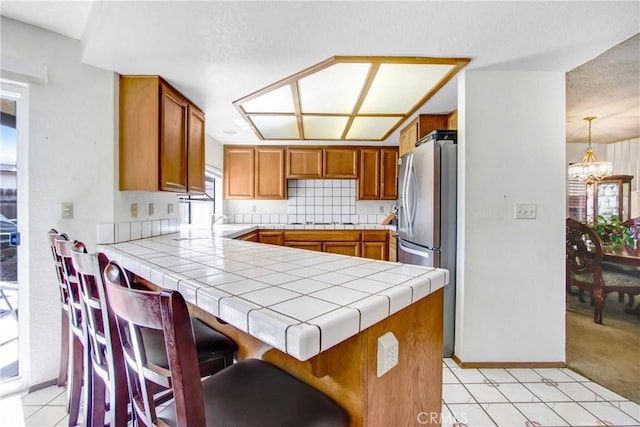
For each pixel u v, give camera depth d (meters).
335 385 0.83
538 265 2.06
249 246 1.83
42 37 1.71
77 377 1.44
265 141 3.97
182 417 0.56
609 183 4.18
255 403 0.78
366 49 1.66
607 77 2.43
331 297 0.79
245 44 1.60
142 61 1.79
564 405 1.64
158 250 1.66
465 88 2.03
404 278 1.01
